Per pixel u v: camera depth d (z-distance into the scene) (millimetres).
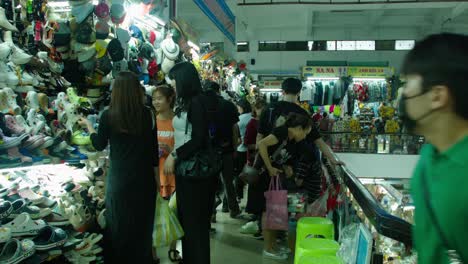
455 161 749
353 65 13500
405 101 822
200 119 2582
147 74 4008
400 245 1565
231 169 4422
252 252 3672
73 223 2486
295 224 3281
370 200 1606
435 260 797
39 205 2363
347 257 1934
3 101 2260
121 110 2393
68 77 3205
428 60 763
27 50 2631
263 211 3498
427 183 807
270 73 18188
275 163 3246
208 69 6957
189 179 2607
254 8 12852
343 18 17000
